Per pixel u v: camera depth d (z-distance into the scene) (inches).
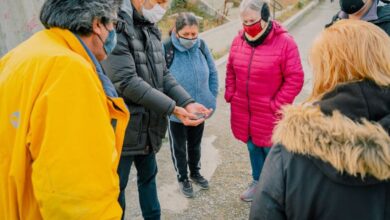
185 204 123.5
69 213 45.6
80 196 45.8
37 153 46.4
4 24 136.4
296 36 427.8
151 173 98.5
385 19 94.3
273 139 47.8
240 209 120.8
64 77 45.5
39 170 44.9
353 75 43.2
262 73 105.4
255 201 48.8
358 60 42.4
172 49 116.6
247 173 142.5
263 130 111.0
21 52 49.6
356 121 40.5
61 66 45.9
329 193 42.4
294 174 44.6
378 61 42.2
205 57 123.8
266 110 108.3
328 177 41.9
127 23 79.0
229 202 124.4
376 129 39.1
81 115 46.1
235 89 118.0
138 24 83.2
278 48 103.5
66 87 45.4
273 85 106.7
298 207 44.6
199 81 118.0
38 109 45.0
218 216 117.6
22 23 141.3
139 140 86.0
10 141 48.2
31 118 45.3
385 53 42.5
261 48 105.6
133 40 80.6
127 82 78.6
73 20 50.4
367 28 43.9
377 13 96.8
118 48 77.5
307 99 48.9
